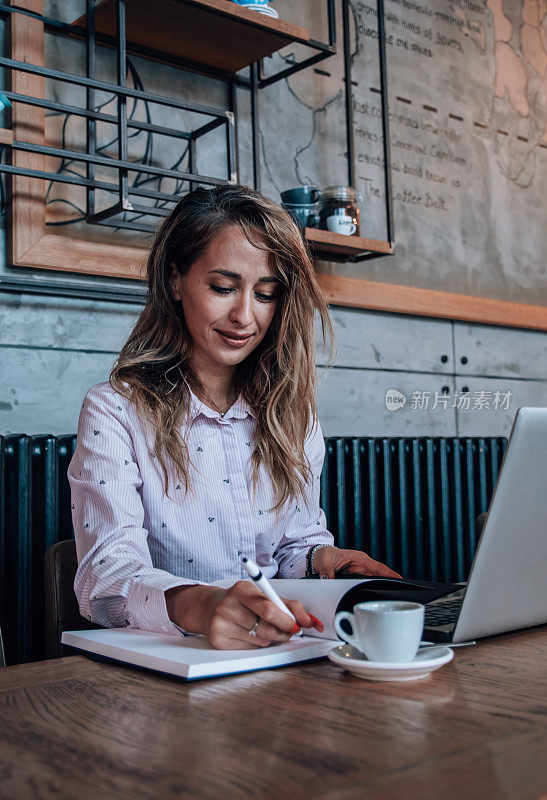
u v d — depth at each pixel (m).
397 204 3.15
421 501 2.86
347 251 2.66
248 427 1.39
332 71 2.98
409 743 0.55
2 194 2.14
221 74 2.61
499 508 0.81
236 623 0.83
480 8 3.58
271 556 1.42
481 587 0.85
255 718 0.62
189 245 1.28
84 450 1.23
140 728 0.60
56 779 0.50
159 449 1.26
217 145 2.61
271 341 1.41
